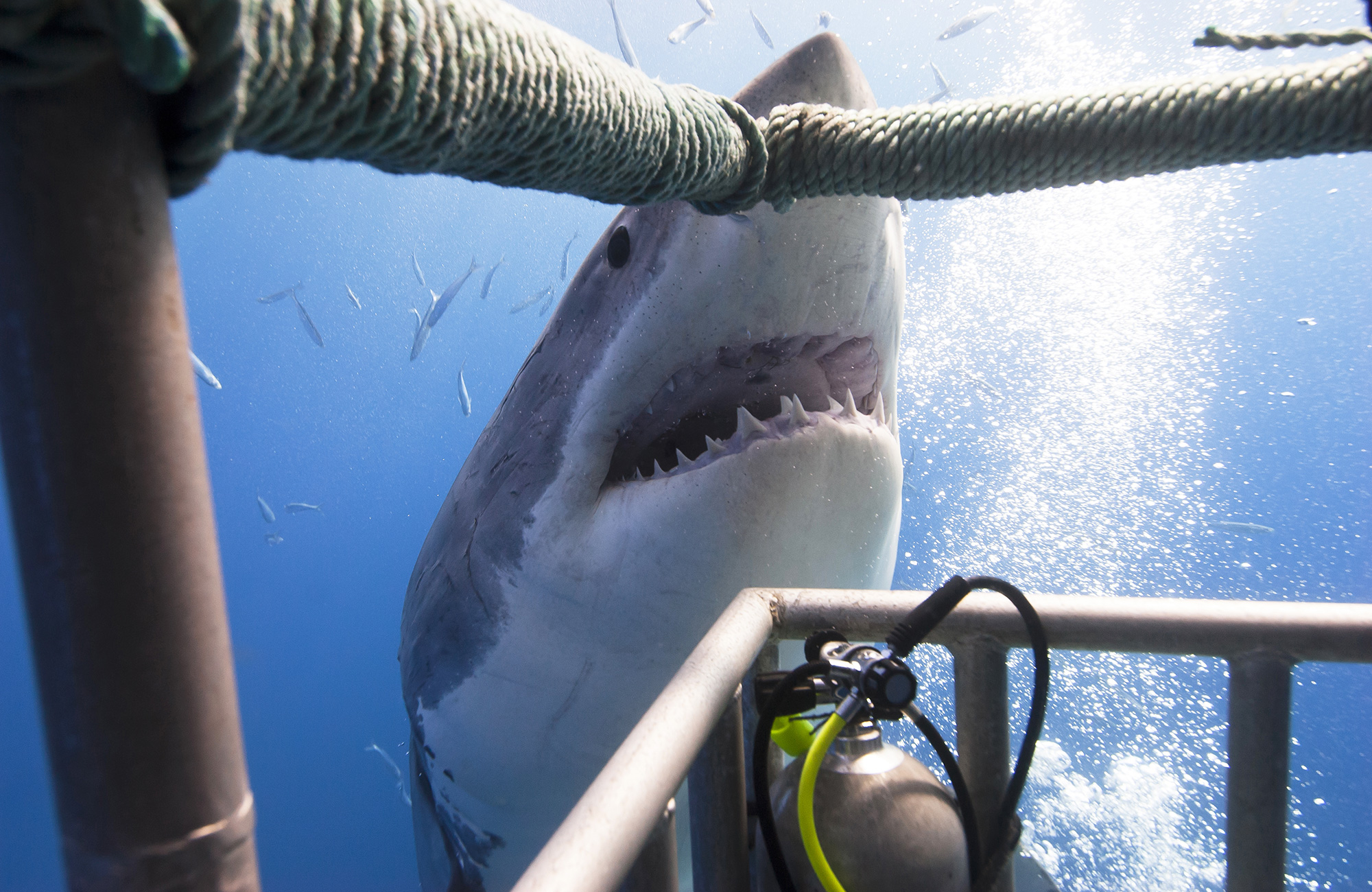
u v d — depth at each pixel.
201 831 0.31
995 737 0.96
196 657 0.30
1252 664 0.90
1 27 0.23
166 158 0.33
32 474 0.28
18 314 0.27
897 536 2.32
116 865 0.29
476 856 2.65
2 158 0.26
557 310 2.41
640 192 0.75
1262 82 0.74
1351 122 0.75
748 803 1.01
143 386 0.28
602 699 2.12
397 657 3.11
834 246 1.86
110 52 0.26
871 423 2.02
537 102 0.53
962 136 0.82
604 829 0.51
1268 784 0.90
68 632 0.28
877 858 0.81
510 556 2.19
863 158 0.85
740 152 0.83
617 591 2.01
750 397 2.07
